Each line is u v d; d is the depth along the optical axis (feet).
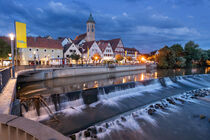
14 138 7.37
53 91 60.13
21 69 74.69
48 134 6.16
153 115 35.01
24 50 128.47
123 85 55.77
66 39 190.80
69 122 30.48
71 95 40.19
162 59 201.36
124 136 25.67
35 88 66.54
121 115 34.24
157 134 26.76
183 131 28.02
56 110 36.55
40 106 33.76
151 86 67.51
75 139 24.08
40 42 141.69
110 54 209.67
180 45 249.55
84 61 162.81
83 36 252.83
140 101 47.03
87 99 43.83
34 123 7.33
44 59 130.41
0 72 26.27
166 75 122.21
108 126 28.89
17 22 62.13
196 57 232.94
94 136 25.00
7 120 7.73
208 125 30.68
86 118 32.65
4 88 30.01
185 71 160.97
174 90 65.16
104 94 48.85
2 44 89.86
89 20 237.25
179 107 40.98
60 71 99.14
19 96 50.31
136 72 151.53
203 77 104.68
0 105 19.33
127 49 260.01
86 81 88.94
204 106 41.98
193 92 59.77
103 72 132.57
